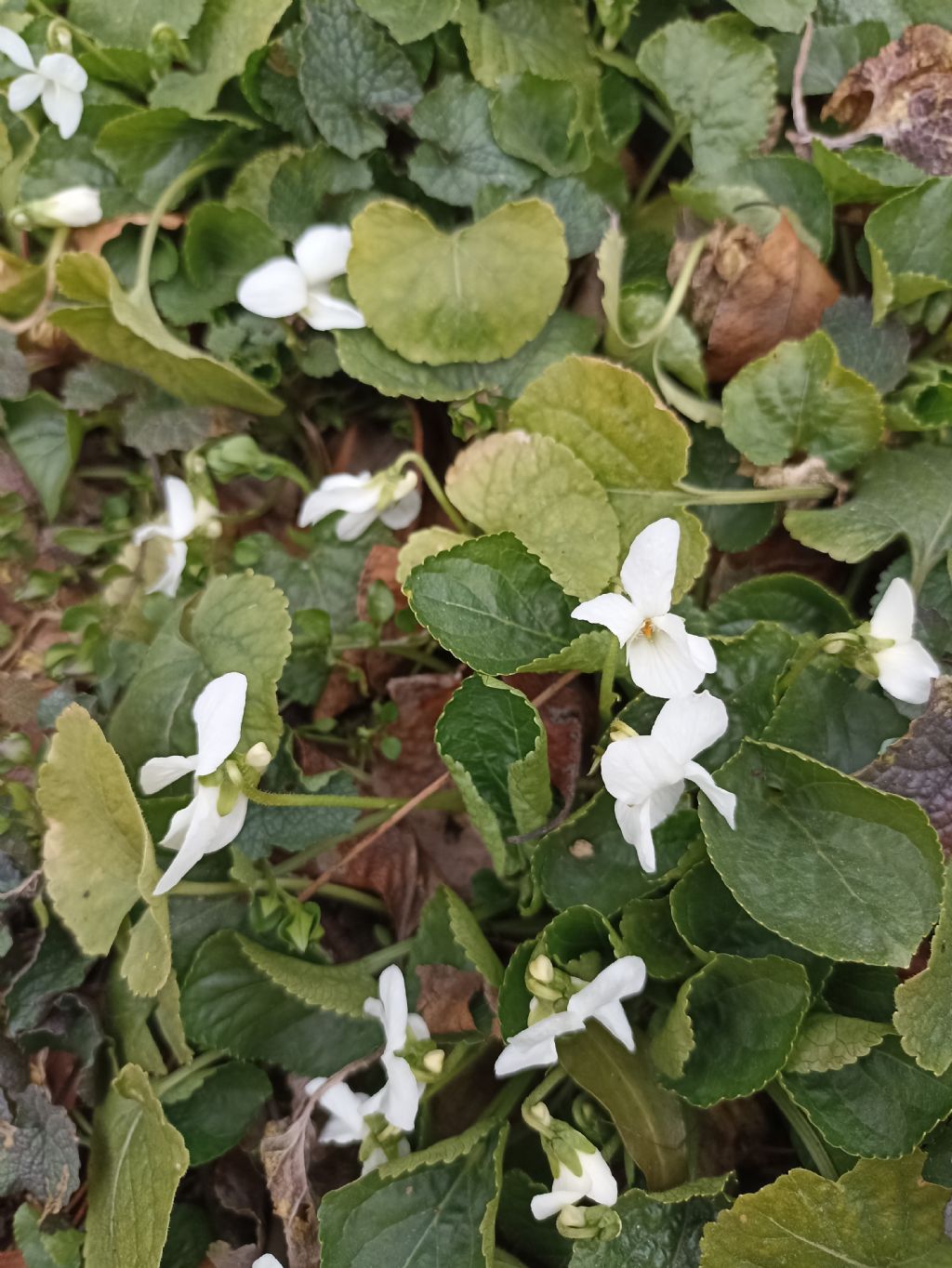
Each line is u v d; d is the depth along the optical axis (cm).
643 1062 13
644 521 14
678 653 12
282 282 14
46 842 13
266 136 16
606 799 13
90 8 16
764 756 12
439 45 15
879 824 12
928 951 12
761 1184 13
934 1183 11
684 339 15
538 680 14
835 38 16
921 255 15
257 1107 14
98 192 16
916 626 13
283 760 14
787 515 14
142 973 12
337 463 17
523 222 14
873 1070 12
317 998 13
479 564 13
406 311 15
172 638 14
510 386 15
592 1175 11
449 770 13
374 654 15
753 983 12
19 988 14
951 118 16
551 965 12
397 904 15
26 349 16
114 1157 13
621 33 16
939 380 15
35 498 17
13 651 16
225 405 16
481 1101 13
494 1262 12
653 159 17
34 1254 13
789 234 14
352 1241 12
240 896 14
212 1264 14
